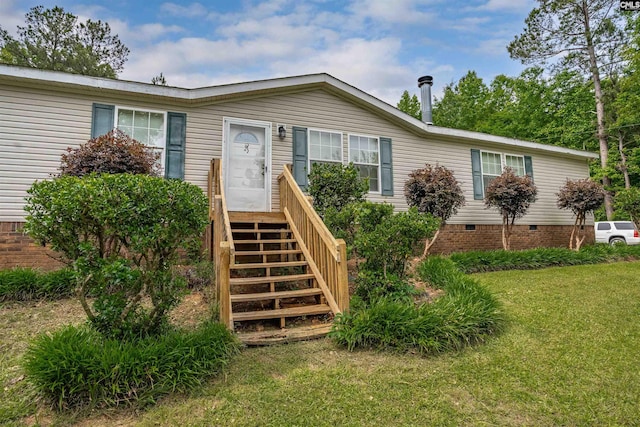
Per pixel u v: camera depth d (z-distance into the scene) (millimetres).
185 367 2525
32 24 17516
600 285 5945
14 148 5840
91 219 2635
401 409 2336
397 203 8914
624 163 18344
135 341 2787
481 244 10062
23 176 5852
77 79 6086
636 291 5520
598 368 2953
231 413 2260
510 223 10516
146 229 2707
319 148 8109
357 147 8586
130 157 5133
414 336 3242
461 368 2928
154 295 2947
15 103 5910
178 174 6754
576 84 20125
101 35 19219
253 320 3791
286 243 5688
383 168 8828
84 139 6230
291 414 2258
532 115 22172
